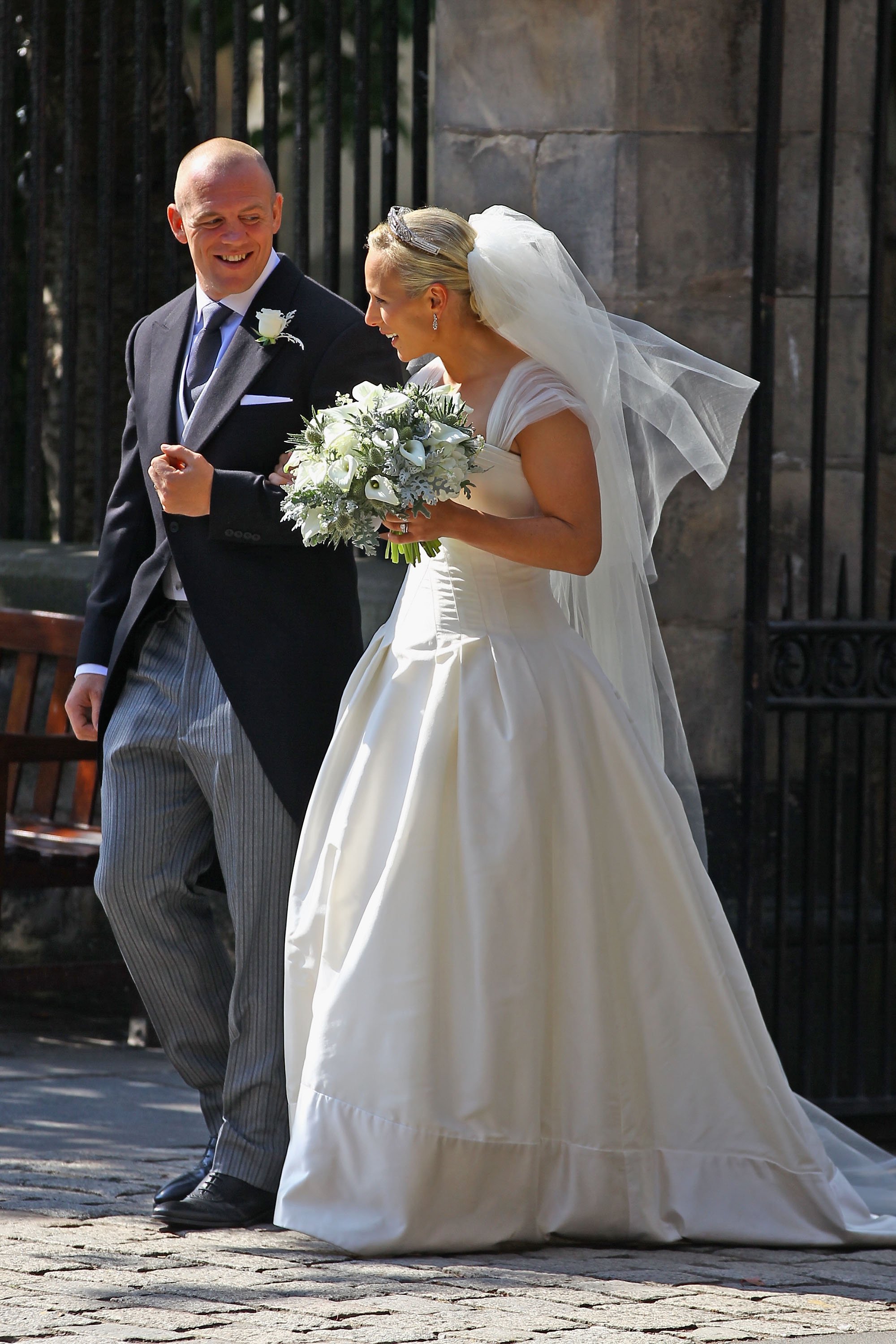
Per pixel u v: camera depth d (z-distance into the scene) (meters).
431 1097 12.18
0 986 19.75
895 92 20.20
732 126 18.12
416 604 13.30
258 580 13.40
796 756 19.58
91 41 27.67
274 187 13.88
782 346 19.22
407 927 12.37
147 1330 10.02
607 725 13.16
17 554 23.92
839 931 19.23
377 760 12.95
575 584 14.32
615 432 13.80
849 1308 11.09
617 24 17.86
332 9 20.64
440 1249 12.19
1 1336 9.88
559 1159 12.63
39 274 24.11
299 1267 11.71
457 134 18.58
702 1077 13.11
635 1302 10.96
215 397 13.63
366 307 20.72
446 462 12.23
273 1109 13.22
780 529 19.41
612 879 13.09
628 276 18.03
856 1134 15.93
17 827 21.73
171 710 13.64
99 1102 17.47
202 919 13.88
